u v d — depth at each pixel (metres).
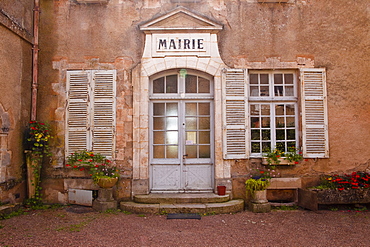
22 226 4.60
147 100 5.94
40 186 5.90
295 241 4.15
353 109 6.05
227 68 6.02
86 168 5.89
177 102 6.12
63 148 5.95
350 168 6.00
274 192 6.05
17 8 5.52
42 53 6.05
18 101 5.58
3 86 5.18
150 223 4.86
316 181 5.95
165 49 6.00
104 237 4.21
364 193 5.66
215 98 5.98
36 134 5.60
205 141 6.12
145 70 5.98
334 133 6.04
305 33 6.06
